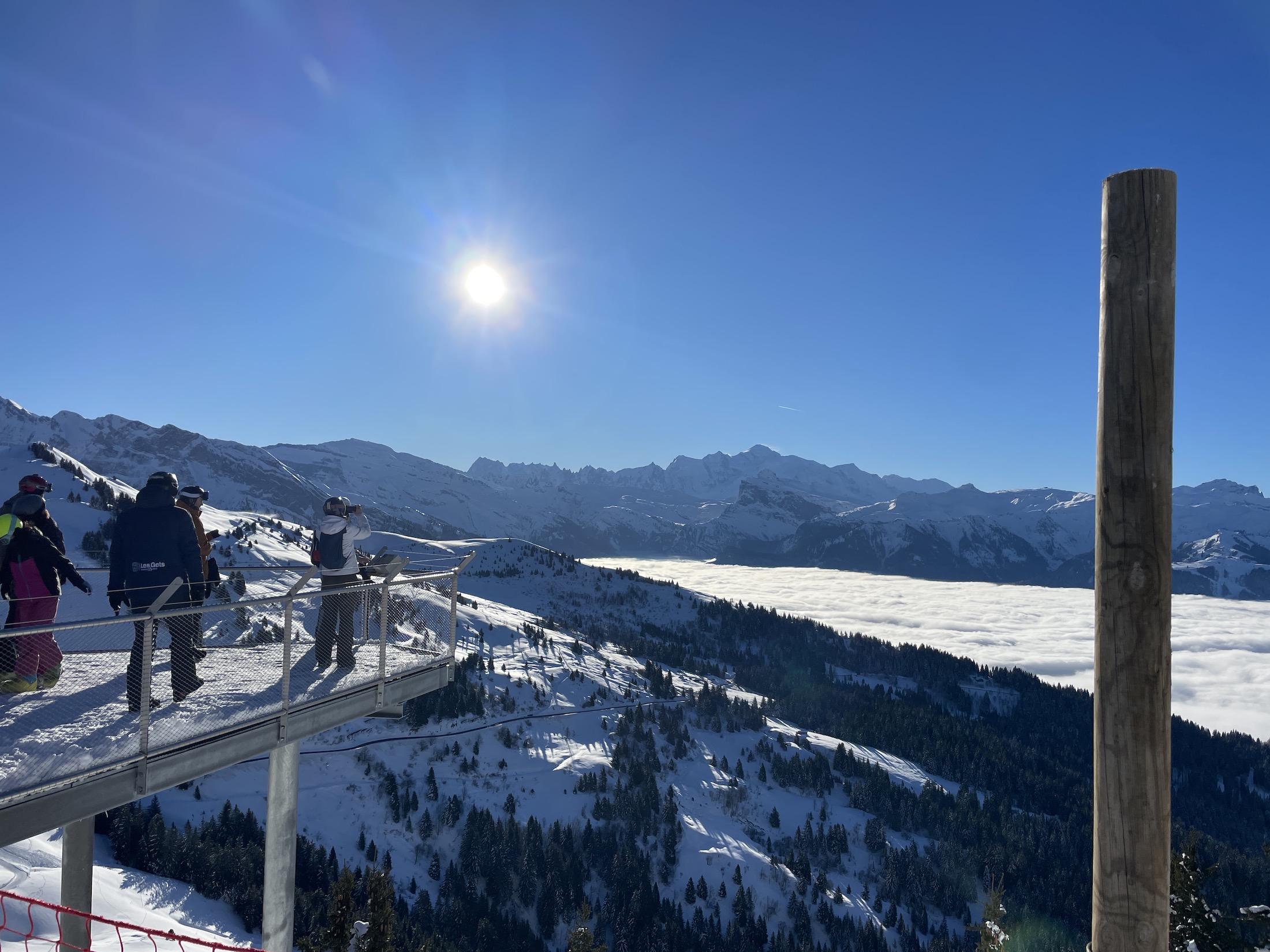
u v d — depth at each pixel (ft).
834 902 416.26
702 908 398.83
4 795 18.83
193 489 31.94
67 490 503.61
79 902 31.55
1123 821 10.87
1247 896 411.54
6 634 18.85
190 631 27.53
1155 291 10.85
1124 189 11.09
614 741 581.94
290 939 33.19
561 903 377.30
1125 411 10.98
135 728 23.59
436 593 39.96
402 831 434.71
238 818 361.10
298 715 28.76
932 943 376.48
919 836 510.58
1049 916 423.23
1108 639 11.11
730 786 541.34
